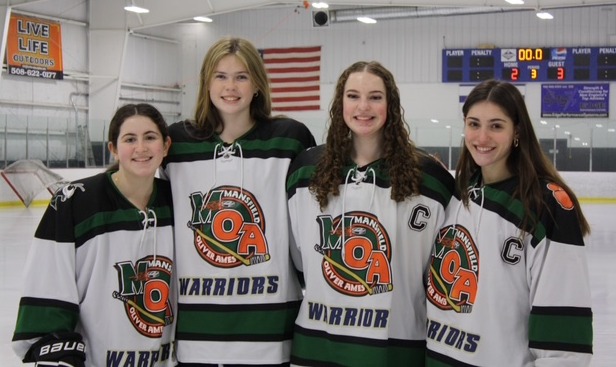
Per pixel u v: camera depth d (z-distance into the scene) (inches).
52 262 97.0
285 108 946.1
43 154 671.1
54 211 98.0
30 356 97.0
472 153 92.4
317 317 99.7
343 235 97.3
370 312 95.8
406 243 96.6
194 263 103.4
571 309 85.8
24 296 96.5
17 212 597.3
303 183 101.4
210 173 104.6
